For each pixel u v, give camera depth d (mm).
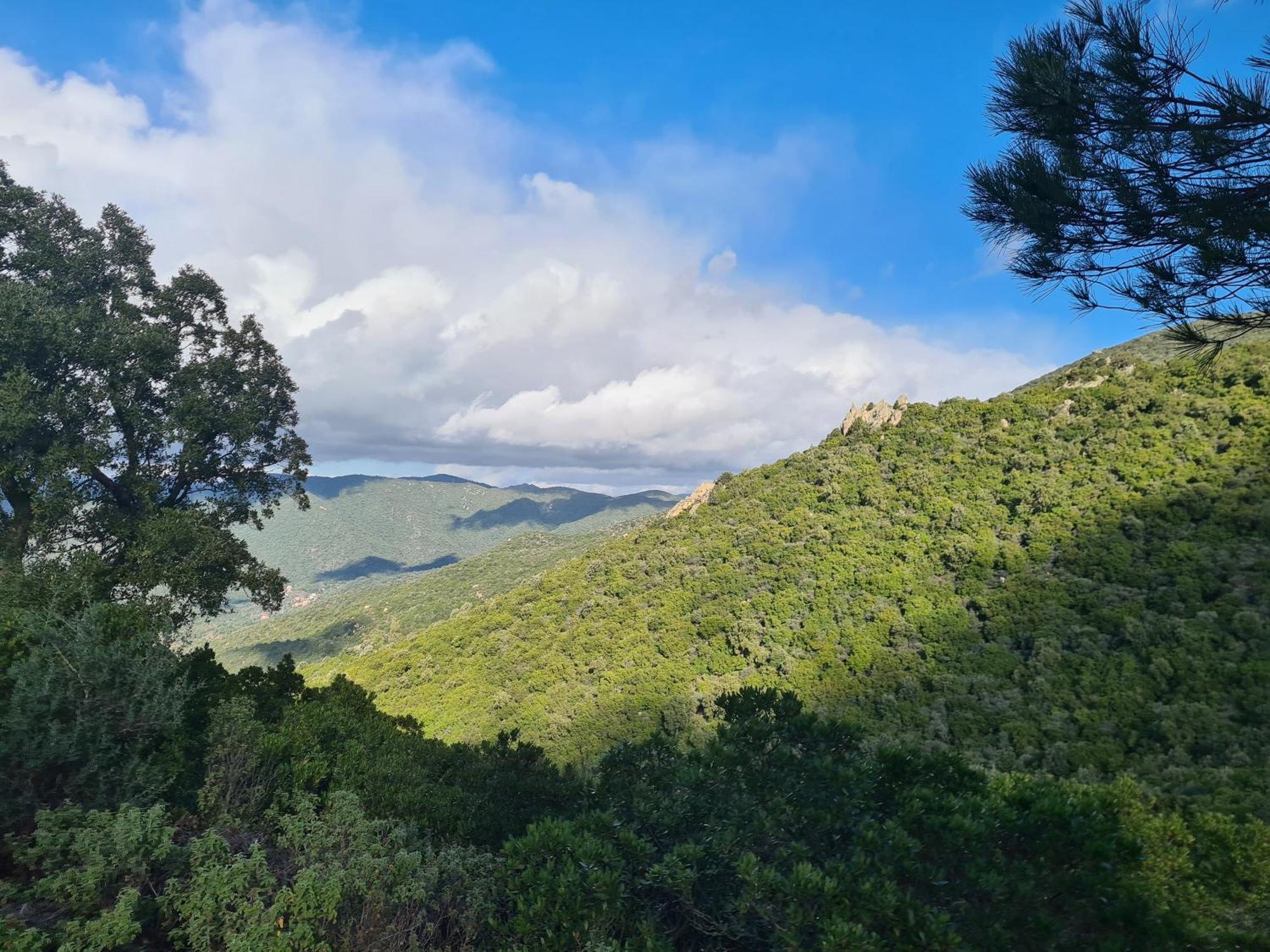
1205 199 4281
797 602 44469
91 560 11250
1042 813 4387
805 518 55625
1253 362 44844
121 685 5176
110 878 3691
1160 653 27344
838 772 4523
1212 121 4316
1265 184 4293
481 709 49844
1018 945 3633
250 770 5633
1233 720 22906
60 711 4867
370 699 10406
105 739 4848
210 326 19125
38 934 3230
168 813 4746
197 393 16641
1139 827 6797
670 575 57094
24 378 13719
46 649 4980
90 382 15500
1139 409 47969
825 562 47438
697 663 43438
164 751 5398
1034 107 4906
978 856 4012
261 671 9367
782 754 4824
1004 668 31625
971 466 51469
